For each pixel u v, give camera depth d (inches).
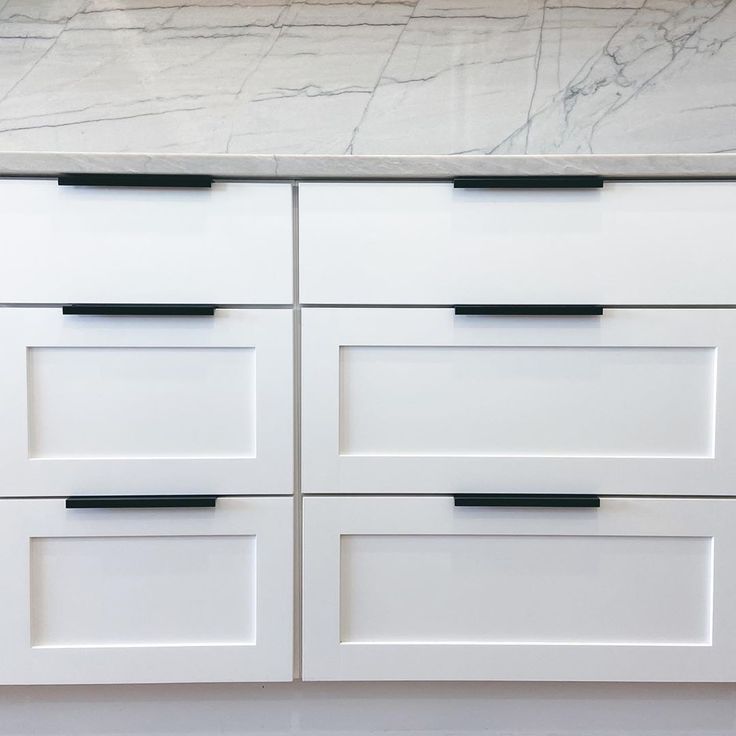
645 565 38.5
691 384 38.0
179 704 40.1
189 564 38.3
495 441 38.2
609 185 37.3
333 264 37.5
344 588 38.6
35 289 36.9
